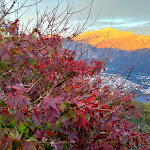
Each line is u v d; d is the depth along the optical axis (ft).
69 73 10.00
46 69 7.69
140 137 7.95
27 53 6.94
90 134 6.61
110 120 6.46
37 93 7.16
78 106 5.23
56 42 8.00
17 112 3.71
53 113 3.71
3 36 6.66
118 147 6.89
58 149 4.73
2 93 4.15
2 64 6.26
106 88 8.49
